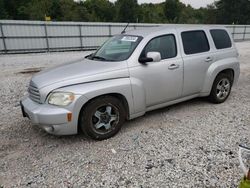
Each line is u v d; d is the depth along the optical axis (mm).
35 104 3754
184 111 5082
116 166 3186
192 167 3109
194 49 4930
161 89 4445
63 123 3520
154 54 4082
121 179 2924
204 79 5109
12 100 6184
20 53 21312
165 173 3006
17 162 3332
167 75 4453
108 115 3902
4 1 55906
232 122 4477
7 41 21156
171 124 4441
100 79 3785
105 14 75000
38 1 59719
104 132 3898
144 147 3637
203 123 4457
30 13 56469
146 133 4094
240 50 20562
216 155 3361
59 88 3566
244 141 3742
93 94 3650
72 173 3066
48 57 17859
